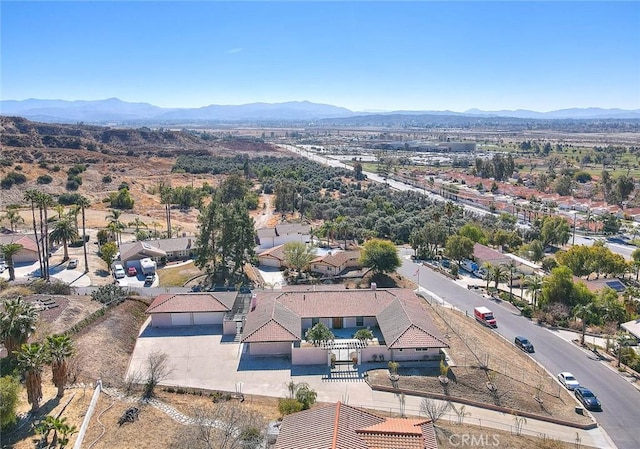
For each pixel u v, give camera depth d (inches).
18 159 6609.3
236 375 2053.4
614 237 5226.4
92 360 1978.3
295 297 2581.2
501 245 4429.1
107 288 2768.2
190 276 3304.6
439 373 2069.4
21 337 1598.2
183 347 2297.0
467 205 6658.5
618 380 2121.1
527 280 2950.3
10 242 3563.0
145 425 1596.9
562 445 1659.7
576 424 1792.6
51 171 6318.9
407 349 2153.1
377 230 4771.2
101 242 3951.8
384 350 2169.0
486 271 3319.4
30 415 1569.9
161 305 2544.3
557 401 1951.3
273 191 6939.0
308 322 2475.4
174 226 4896.7
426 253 3998.5
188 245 3814.0
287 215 5620.1
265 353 2237.9
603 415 1866.4
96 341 2140.7
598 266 3548.2
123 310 2554.1
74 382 1791.3
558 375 2140.7
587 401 1916.8
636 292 2849.4
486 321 2677.2
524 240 4832.7
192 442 1492.4
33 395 1555.1
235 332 2445.9
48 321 2201.0
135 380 1907.0
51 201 3312.0
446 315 2714.1
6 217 4441.4
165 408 1732.3
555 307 2765.7
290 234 4084.6
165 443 1503.4
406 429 1448.1
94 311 2440.9
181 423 1636.3
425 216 5054.1
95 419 1598.2
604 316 2615.7
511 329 2640.3
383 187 7244.1
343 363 2160.4
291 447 1380.4
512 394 1950.1
